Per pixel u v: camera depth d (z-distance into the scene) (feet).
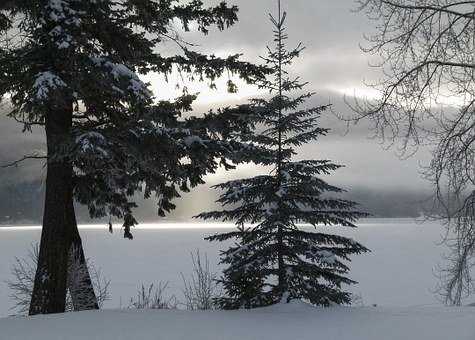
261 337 23.76
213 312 29.99
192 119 35.29
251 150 34.47
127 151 32.12
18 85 32.35
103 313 28.96
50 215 33.65
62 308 33.30
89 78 30.04
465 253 27.73
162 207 39.40
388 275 153.17
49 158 32.42
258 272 33.78
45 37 30.55
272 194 34.24
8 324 25.77
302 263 34.47
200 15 37.09
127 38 34.30
